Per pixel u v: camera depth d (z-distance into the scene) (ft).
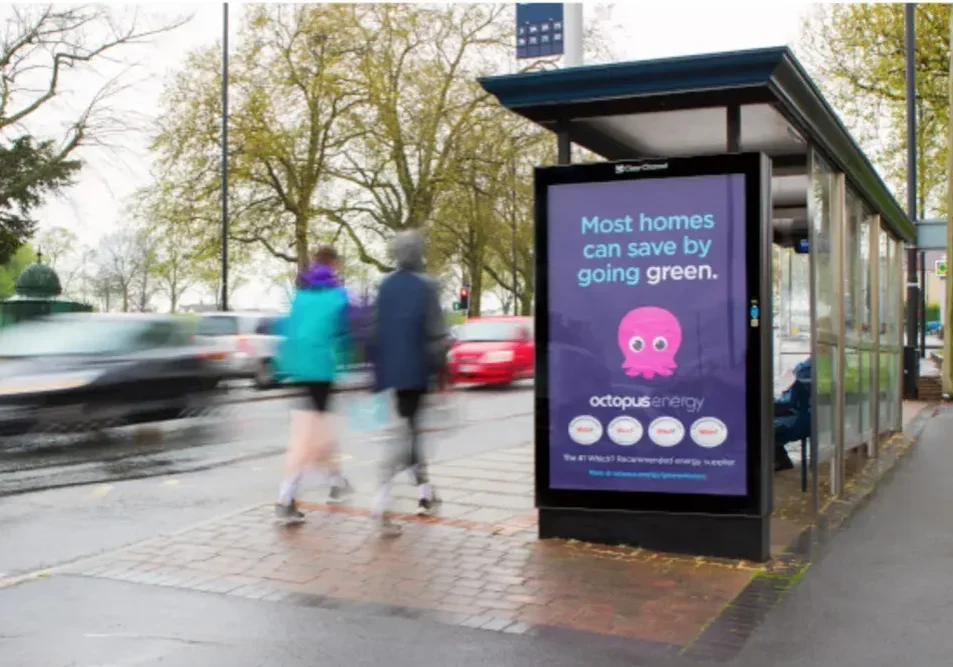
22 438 37.76
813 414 23.44
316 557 19.17
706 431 19.02
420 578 17.63
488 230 124.26
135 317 43.55
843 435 26.96
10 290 195.72
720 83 18.29
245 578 17.65
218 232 109.50
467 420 47.44
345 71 109.50
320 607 15.90
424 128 112.68
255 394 65.67
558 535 20.39
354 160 114.83
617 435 19.70
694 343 19.10
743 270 18.76
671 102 19.77
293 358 22.82
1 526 23.24
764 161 18.71
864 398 32.55
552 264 20.08
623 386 19.62
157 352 41.86
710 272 18.97
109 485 28.86
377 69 109.40
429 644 14.15
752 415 18.70
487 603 16.12
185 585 17.19
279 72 108.99
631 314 19.53
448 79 114.11
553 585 17.16
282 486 22.34
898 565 18.71
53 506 25.67
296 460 22.48
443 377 23.30
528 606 15.97
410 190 117.19
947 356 63.21
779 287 41.68
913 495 26.91
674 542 19.40
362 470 31.17
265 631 14.73
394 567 18.40
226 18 96.89
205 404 44.09
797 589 16.99
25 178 105.91
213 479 29.94
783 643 14.19
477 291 141.28
